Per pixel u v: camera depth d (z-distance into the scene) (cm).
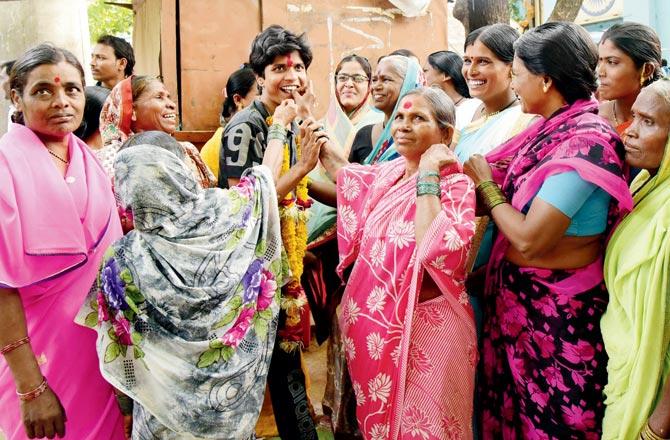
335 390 324
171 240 219
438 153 246
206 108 488
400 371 242
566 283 237
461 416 245
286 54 289
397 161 279
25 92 232
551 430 244
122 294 217
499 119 302
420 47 536
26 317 228
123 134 319
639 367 216
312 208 345
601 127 232
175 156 225
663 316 215
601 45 322
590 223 233
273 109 298
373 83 341
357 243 277
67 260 230
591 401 237
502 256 261
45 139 240
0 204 215
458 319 246
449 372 242
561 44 238
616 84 316
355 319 258
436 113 253
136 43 681
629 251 223
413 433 239
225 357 224
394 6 524
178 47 485
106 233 246
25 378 218
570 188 224
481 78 302
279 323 284
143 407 223
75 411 234
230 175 285
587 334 236
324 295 343
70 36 659
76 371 235
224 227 228
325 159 294
